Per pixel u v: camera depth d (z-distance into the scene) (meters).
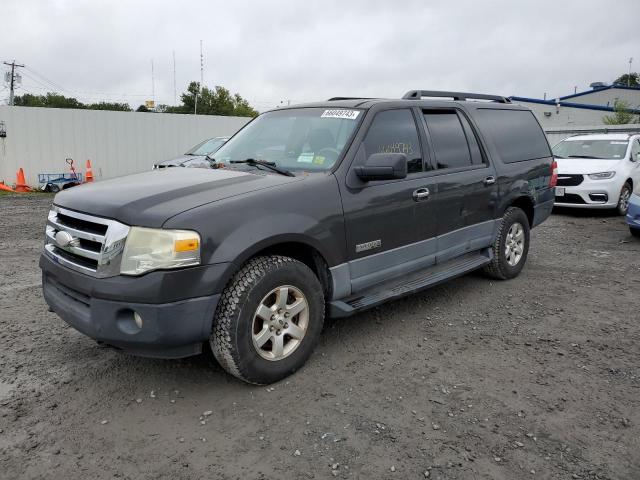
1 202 12.88
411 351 4.09
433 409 3.25
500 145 5.73
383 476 2.64
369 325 4.62
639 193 8.51
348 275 3.94
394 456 2.79
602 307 5.17
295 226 3.50
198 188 3.48
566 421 3.13
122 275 3.05
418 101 4.84
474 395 3.43
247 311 3.28
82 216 3.31
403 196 4.33
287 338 3.62
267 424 3.08
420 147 4.68
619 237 8.81
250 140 4.73
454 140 5.12
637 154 12.06
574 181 11.02
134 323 3.08
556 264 6.90
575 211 11.91
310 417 3.16
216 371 3.72
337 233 3.80
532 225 6.40
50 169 16.47
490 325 4.66
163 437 2.95
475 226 5.29
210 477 2.63
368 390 3.48
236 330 3.25
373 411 3.22
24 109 15.88
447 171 4.88
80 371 3.71
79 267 3.27
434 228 4.72
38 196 14.41
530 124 6.45
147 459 2.77
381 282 4.31
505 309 5.09
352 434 2.98
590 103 50.09
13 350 4.03
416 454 2.81
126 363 3.83
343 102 4.61
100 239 3.15
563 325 4.68
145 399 3.35
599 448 2.88
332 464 2.72
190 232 3.04
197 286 3.06
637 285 5.93
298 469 2.69
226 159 4.58
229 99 57.94
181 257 3.01
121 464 2.72
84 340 4.23
